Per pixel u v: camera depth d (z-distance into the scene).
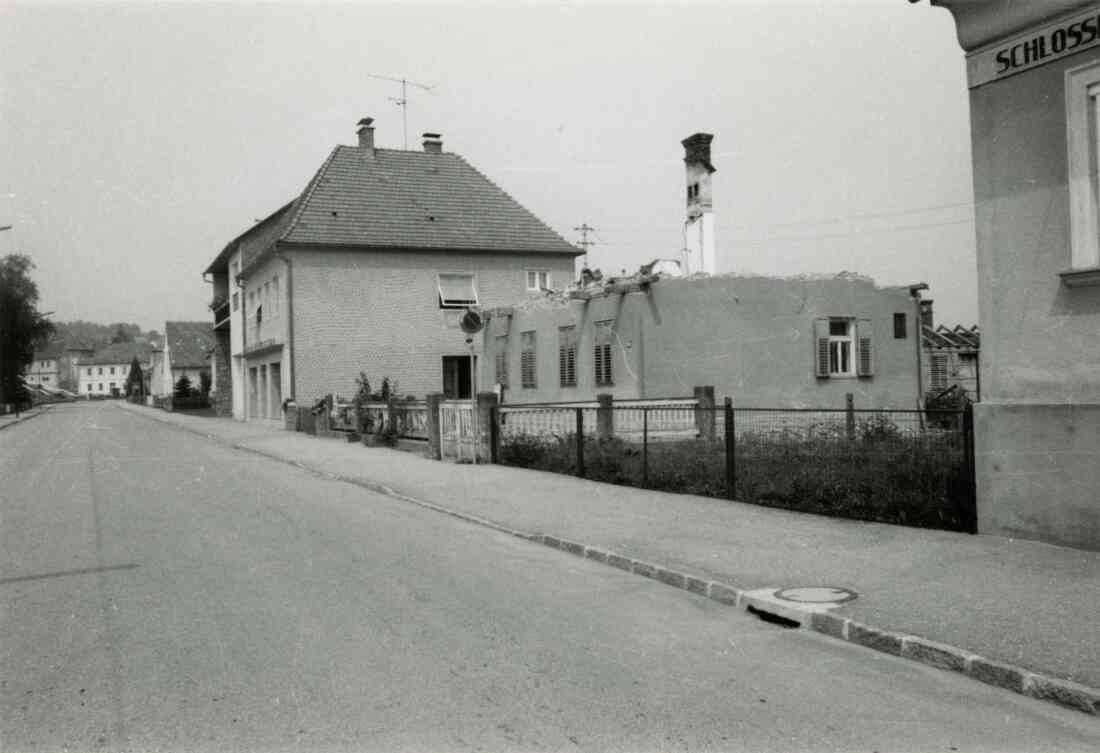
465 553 8.92
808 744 4.18
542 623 6.27
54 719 4.50
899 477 9.77
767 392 19.41
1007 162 8.01
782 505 10.63
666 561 7.98
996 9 7.97
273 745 4.14
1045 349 7.78
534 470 15.48
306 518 11.20
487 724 4.39
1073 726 4.43
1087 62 7.33
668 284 18.92
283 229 32.12
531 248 32.84
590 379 21.39
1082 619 5.77
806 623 6.21
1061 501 7.68
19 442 28.62
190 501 12.86
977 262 8.30
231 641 5.77
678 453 14.05
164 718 4.48
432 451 18.42
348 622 6.22
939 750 4.13
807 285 19.89
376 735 4.25
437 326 31.73
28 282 71.38
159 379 100.94
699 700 4.75
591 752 4.07
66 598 6.98
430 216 32.38
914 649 5.48
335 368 30.39
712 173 23.67
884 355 20.78
